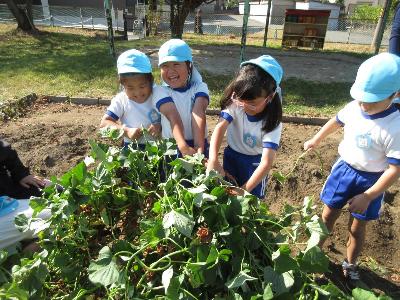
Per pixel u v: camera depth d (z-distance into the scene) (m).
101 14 21.81
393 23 3.35
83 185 1.88
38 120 5.54
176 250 1.71
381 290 2.73
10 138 4.81
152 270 1.63
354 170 2.48
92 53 10.52
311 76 8.82
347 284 2.75
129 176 2.11
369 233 3.19
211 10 43.75
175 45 2.64
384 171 2.39
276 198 3.82
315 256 1.64
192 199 1.77
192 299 1.56
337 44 16.67
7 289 1.70
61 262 1.88
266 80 2.16
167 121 2.74
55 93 6.66
